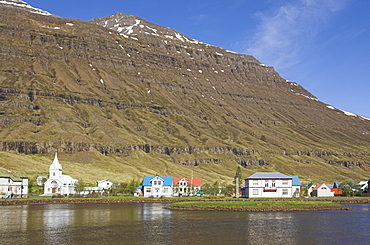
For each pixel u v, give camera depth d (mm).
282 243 83562
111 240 85000
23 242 82688
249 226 104812
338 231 98375
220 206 150000
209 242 83562
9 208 153000
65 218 119625
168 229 99000
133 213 134375
